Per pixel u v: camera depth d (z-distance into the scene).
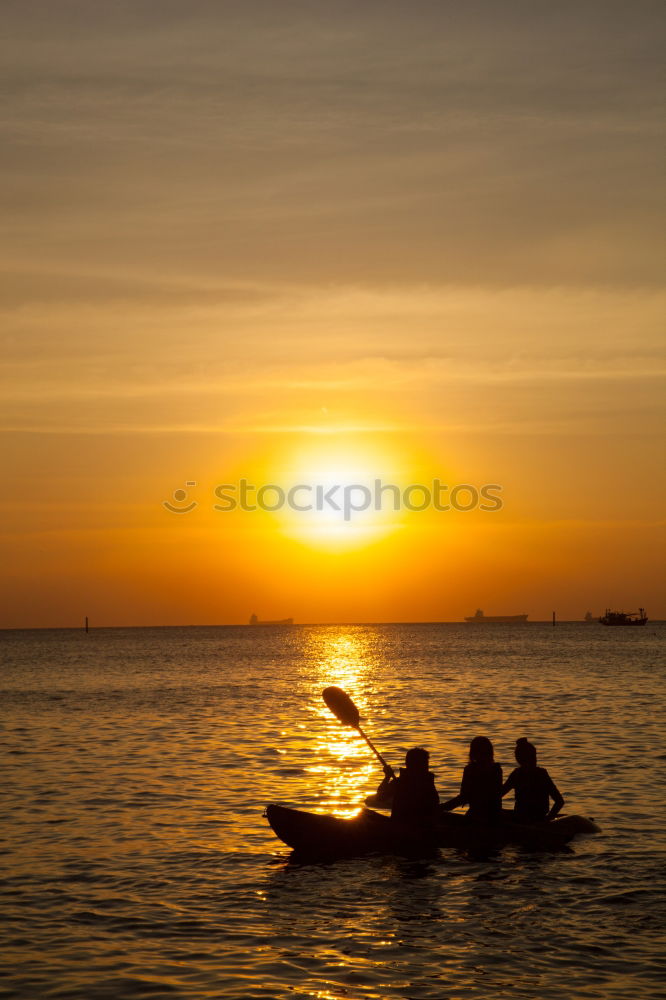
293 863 13.65
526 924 10.93
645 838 14.73
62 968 9.71
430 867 13.46
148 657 98.50
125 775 20.92
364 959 9.93
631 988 9.09
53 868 13.37
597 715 32.12
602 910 11.38
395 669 67.56
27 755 24.22
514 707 35.53
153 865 13.52
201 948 10.27
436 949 10.20
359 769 21.59
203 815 16.75
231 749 24.98
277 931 10.81
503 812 15.45
